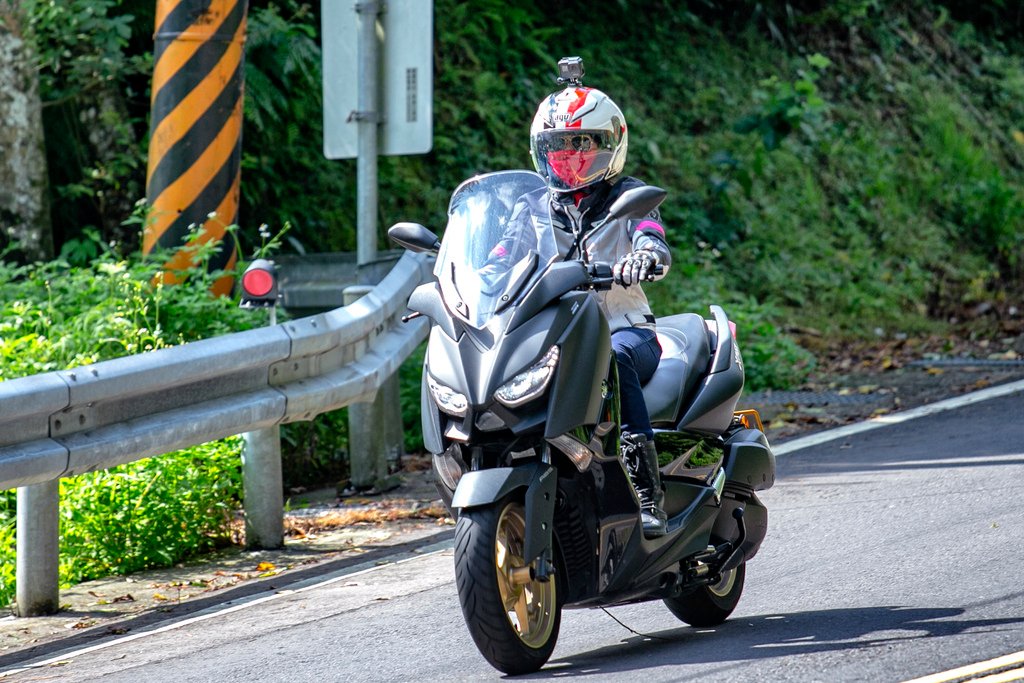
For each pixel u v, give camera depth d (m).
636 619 18.69
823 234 54.97
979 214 60.84
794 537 21.81
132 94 38.41
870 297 51.31
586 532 15.52
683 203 52.66
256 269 23.72
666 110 57.31
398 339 27.69
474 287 15.15
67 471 19.83
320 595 20.78
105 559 23.19
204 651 18.08
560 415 14.66
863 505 23.41
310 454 30.52
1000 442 27.81
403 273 28.58
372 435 28.31
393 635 18.06
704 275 48.69
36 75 33.22
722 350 18.47
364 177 31.78
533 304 14.84
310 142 43.88
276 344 22.88
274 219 41.56
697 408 17.66
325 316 24.36
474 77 51.19
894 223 57.88
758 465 18.36
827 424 32.50
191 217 32.00
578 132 16.20
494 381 14.52
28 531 20.73
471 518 14.67
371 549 23.77
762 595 18.80
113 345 26.66
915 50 71.12
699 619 17.88
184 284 30.16
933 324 50.31
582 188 16.55
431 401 15.13
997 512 21.72
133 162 35.88
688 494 17.19
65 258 35.06
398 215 45.12
